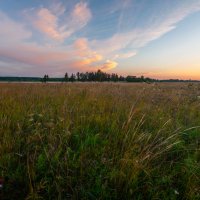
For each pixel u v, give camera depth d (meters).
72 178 2.44
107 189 2.31
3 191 2.29
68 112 4.53
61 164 2.58
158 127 4.18
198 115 5.58
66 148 3.03
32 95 7.14
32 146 3.12
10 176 2.44
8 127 3.66
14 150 3.00
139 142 3.22
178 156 3.18
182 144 3.46
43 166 2.66
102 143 3.29
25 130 3.54
